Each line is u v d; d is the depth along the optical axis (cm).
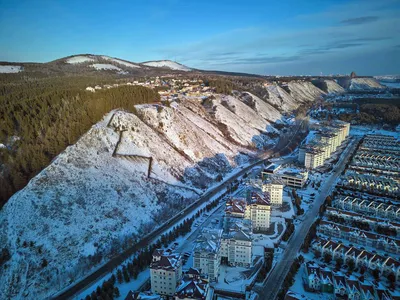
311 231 14025
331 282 10425
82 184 14750
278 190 16962
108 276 11362
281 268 11769
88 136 17912
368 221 14638
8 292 10112
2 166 14088
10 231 11750
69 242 12112
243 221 13450
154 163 18650
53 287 10575
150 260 11988
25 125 16562
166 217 15725
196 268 10725
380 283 10706
